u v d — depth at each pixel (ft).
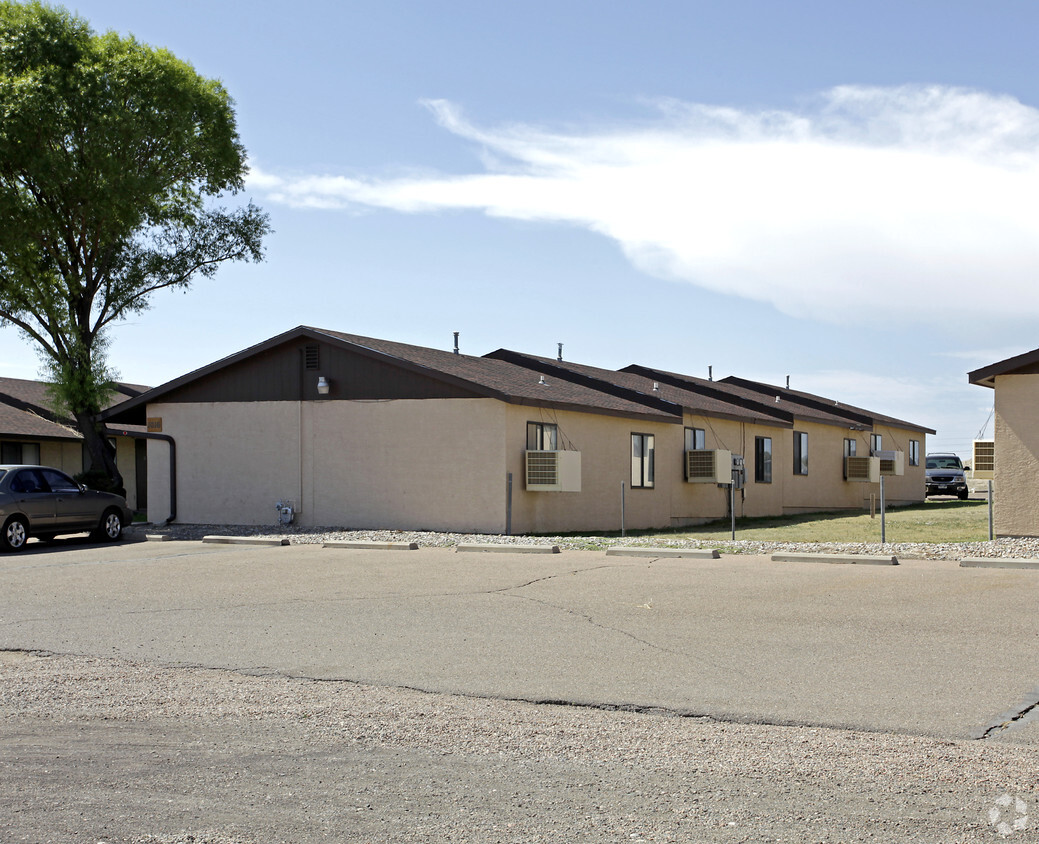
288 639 29.96
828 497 117.50
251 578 43.96
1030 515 52.29
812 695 22.54
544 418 69.97
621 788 16.47
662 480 84.99
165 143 88.84
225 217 100.07
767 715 20.97
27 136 79.51
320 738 19.54
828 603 34.50
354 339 74.43
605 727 20.22
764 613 32.86
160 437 77.87
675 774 17.12
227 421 75.82
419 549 56.34
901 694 22.49
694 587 38.83
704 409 89.61
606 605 35.01
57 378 85.66
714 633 29.71
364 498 70.64
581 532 73.05
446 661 26.61
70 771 17.65
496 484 65.98
